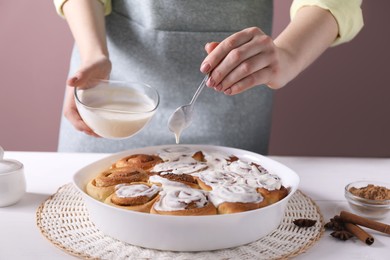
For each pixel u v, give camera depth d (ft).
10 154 3.22
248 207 2.24
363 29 4.60
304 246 2.19
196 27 3.55
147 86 2.64
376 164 3.25
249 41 2.50
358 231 2.31
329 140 4.94
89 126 2.57
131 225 2.14
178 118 2.64
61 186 2.80
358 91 4.80
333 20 3.14
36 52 4.85
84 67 2.64
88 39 3.14
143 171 2.58
